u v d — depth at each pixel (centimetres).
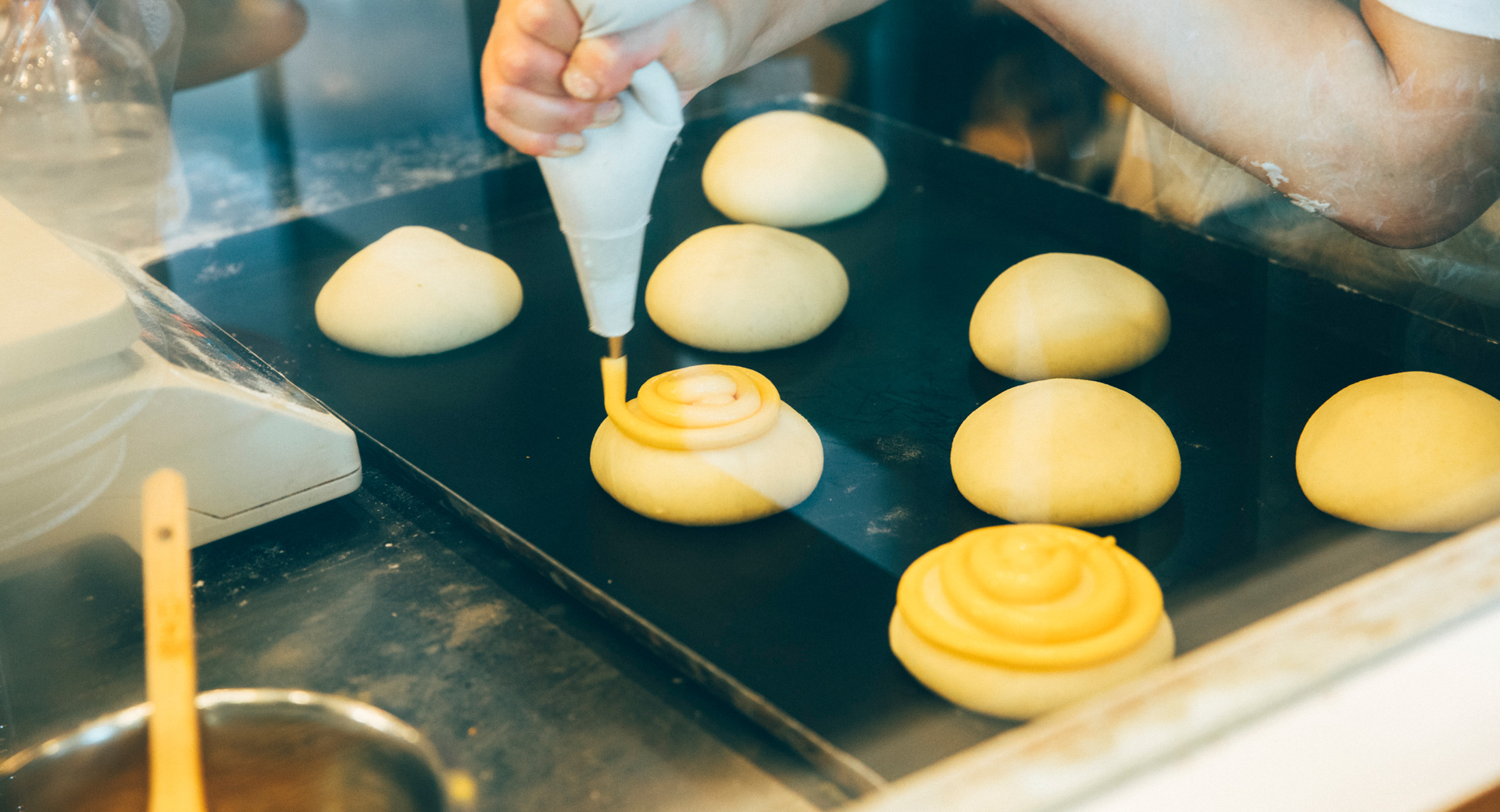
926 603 55
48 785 45
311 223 112
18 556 55
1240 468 72
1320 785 34
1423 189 76
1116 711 36
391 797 49
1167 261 98
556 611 62
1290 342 85
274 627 60
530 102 45
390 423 82
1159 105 84
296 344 93
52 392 55
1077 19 82
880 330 94
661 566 65
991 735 51
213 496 65
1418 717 36
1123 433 69
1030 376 85
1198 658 38
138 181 95
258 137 110
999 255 104
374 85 116
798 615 61
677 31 51
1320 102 77
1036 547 55
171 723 44
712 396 74
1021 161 110
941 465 76
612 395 73
